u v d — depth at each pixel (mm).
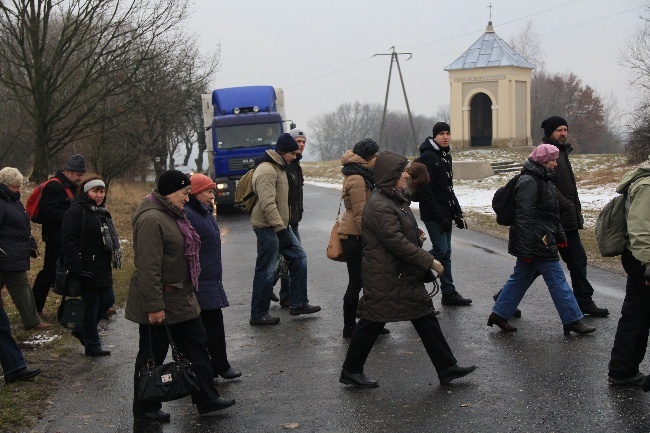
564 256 8273
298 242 8945
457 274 11414
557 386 5918
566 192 8117
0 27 22953
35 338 8219
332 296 10148
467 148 49812
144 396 5352
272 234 8477
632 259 5723
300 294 8984
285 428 5359
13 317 9086
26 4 21703
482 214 20328
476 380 6199
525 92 50594
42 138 23094
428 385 6148
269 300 8641
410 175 8773
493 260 12664
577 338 7289
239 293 10812
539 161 7406
